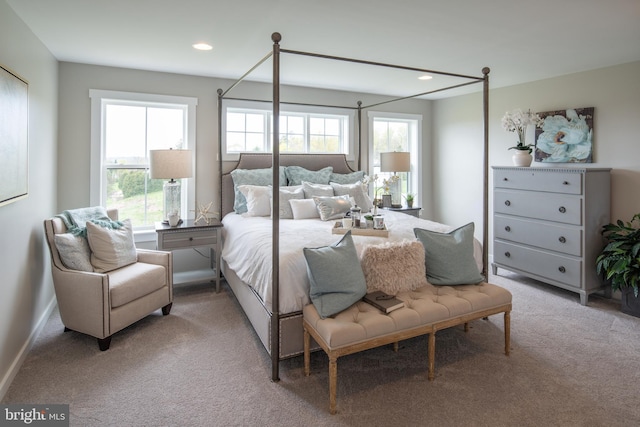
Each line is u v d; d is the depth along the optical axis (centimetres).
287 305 227
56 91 348
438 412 194
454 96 538
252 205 380
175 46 312
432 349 223
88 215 316
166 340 275
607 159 372
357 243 269
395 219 362
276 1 226
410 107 556
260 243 276
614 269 324
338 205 369
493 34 283
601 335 285
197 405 200
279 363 244
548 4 230
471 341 276
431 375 224
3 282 213
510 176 414
